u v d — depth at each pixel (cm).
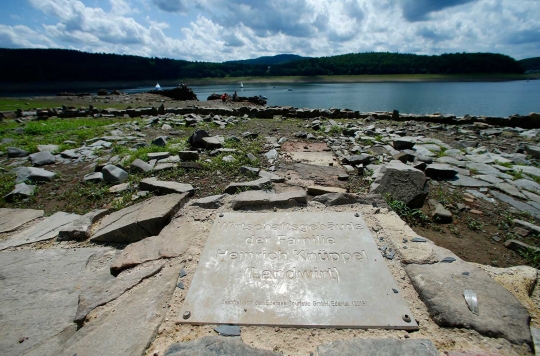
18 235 379
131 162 633
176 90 2880
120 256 308
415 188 437
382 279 261
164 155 673
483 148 783
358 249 297
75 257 334
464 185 532
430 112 2117
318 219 347
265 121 1280
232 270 273
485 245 360
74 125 1172
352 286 254
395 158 646
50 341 229
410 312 231
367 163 617
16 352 220
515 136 975
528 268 289
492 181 548
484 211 438
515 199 478
